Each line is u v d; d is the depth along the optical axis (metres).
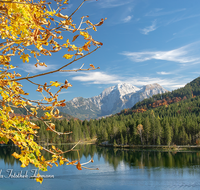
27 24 2.57
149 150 72.06
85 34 2.52
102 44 2.54
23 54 2.99
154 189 27.75
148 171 37.84
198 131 86.19
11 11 2.34
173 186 28.84
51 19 2.58
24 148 2.69
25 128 2.75
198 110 173.75
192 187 28.14
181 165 42.66
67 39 2.69
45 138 88.88
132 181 31.73
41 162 2.79
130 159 51.66
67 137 115.69
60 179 32.56
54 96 2.79
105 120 179.12
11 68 3.21
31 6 2.51
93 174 36.25
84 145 100.06
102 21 2.61
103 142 107.25
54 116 2.82
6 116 2.66
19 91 2.93
